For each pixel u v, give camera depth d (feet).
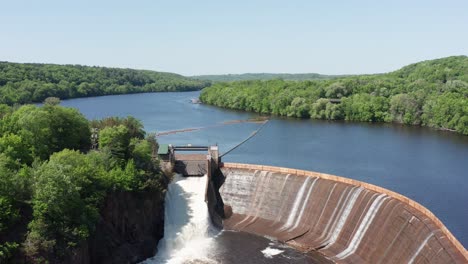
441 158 534.37
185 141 649.20
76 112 388.57
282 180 382.22
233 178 406.21
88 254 283.18
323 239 331.98
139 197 339.57
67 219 270.67
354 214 321.93
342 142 645.51
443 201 382.83
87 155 335.67
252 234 354.54
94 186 301.43
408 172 472.44
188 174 415.85
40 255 248.93
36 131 338.54
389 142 640.99
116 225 318.86
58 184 265.13
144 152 366.02
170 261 314.14
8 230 252.62
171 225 351.87
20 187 270.26
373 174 467.11
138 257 313.73
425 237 264.31
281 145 625.00
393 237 286.46
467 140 654.94
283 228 357.00
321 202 349.20
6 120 347.36
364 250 301.43
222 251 326.03
